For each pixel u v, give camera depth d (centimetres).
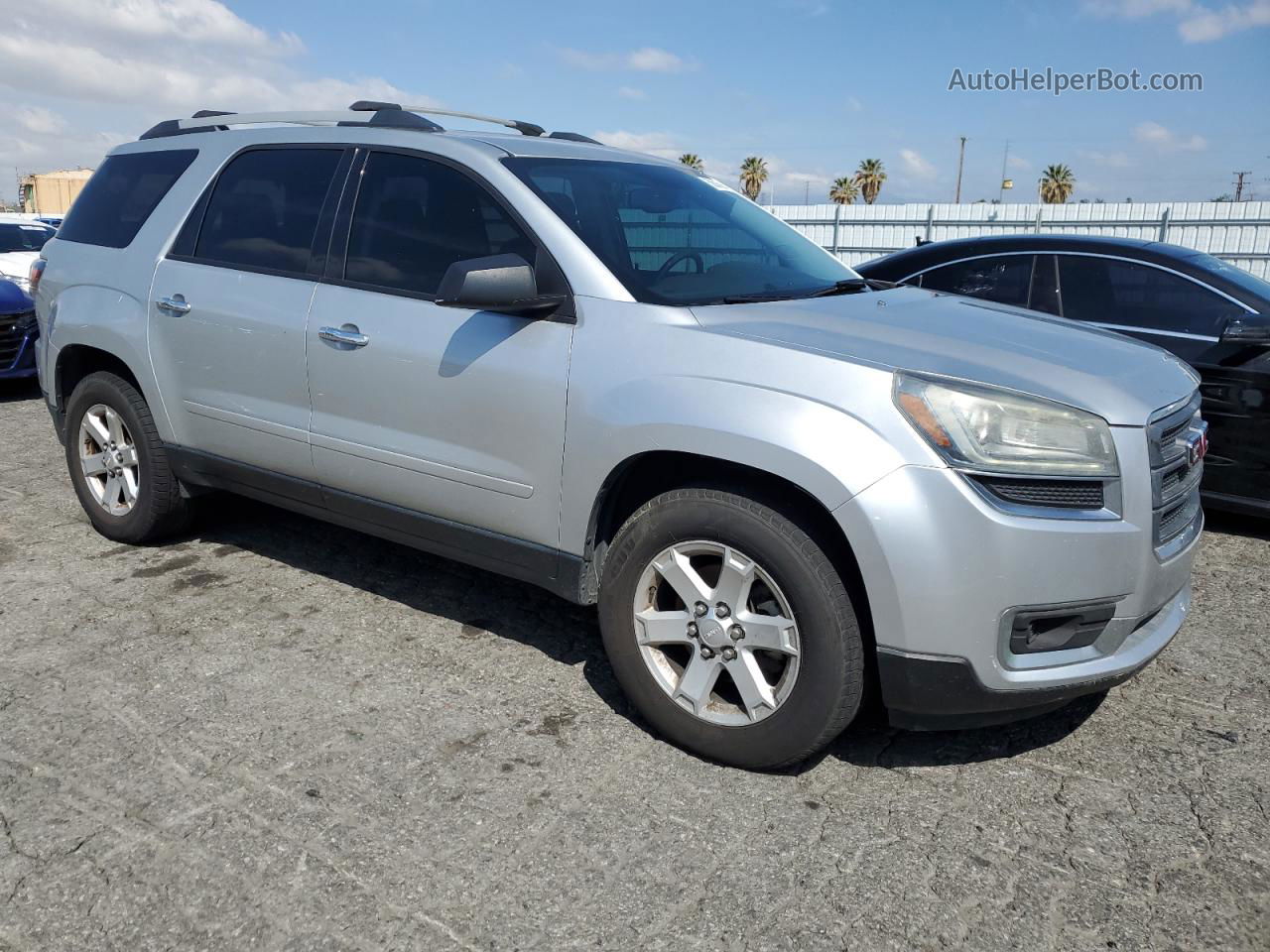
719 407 263
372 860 238
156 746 285
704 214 363
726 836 251
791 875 237
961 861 244
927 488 243
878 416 248
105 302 423
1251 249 1827
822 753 293
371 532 366
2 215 1247
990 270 573
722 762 283
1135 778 283
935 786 277
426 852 241
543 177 327
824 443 249
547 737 297
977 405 247
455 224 329
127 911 219
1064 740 304
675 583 281
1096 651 263
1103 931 220
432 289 328
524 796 265
